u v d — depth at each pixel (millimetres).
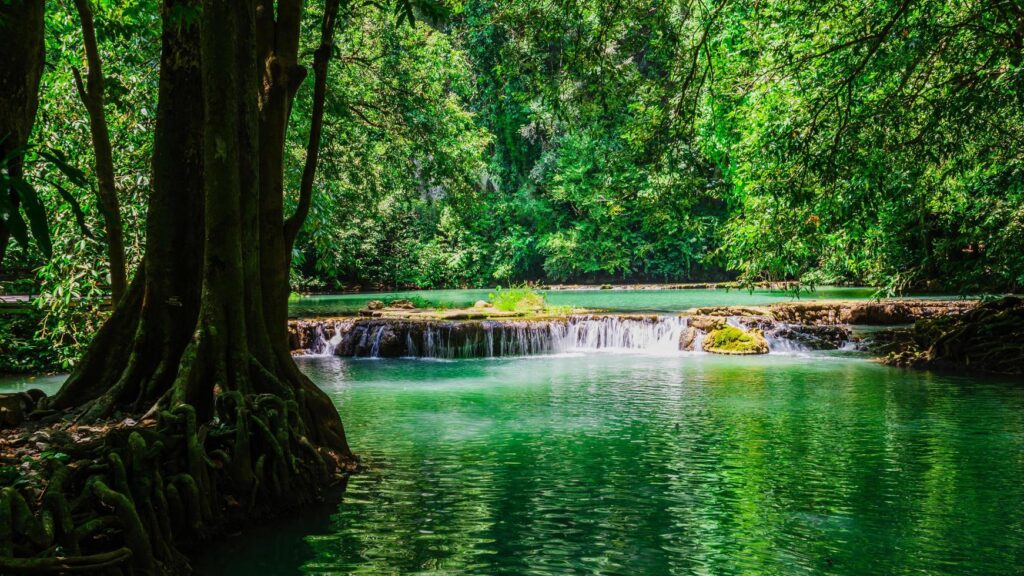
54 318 16562
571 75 10891
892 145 11320
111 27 9859
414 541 6301
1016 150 14234
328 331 22406
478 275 47125
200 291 8062
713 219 43250
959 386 14812
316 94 8898
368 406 13141
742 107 13039
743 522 6844
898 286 19422
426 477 8352
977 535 6484
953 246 18234
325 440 8508
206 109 7641
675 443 10086
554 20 10609
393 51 18797
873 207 11852
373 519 6852
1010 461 9016
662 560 5914
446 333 21250
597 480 8266
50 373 16578
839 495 7680
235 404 6977
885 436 10430
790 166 11711
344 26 17016
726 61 12352
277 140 8617
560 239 44781
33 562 4266
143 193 14500
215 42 7566
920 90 11156
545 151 45969
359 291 42719
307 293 39531
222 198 7648
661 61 11102
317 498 7414
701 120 12008
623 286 42719
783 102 12531
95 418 7371
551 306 26188
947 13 11070
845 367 17844
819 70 11719
